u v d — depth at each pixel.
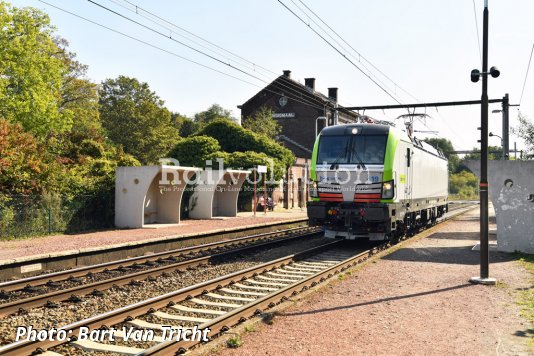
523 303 8.50
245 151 35.00
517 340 6.57
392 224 15.29
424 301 8.66
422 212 20.91
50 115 30.56
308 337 6.61
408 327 7.12
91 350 6.18
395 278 10.69
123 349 6.21
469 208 49.28
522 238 14.64
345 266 12.34
